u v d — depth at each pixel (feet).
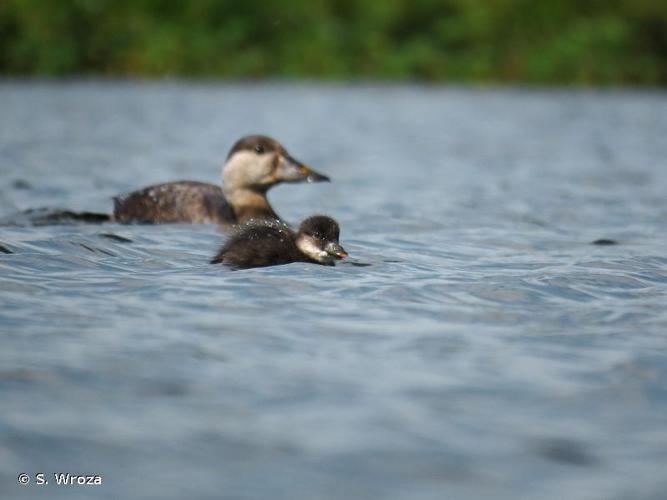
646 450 23.17
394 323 32.60
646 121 152.25
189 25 216.33
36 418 24.06
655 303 35.76
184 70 212.23
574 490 21.25
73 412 24.50
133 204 56.34
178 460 22.18
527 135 129.49
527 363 28.66
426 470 21.99
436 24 221.66
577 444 23.40
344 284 37.86
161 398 25.52
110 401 25.26
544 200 69.36
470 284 38.04
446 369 28.09
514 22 220.43
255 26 219.20
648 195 72.95
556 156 104.32
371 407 25.22
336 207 64.85
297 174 58.75
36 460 22.04
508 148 112.37
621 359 29.01
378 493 20.94
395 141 118.32
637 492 21.21
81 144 104.01
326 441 23.25
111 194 68.85
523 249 48.34
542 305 35.27
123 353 28.71
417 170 89.25
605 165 95.50
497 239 51.34
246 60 214.48
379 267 41.81
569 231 54.90
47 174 78.38
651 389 26.76
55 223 52.75
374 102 178.81
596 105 181.57
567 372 27.99
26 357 28.07
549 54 218.18
